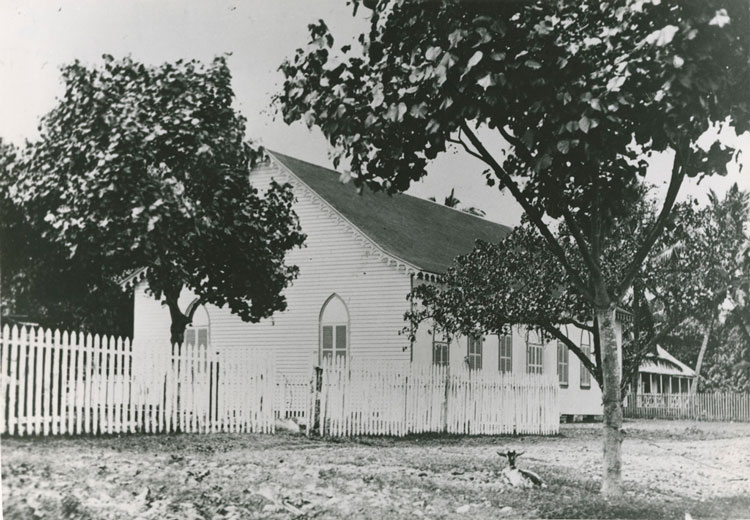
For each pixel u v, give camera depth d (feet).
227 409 64.34
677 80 36.45
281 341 99.60
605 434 45.21
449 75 38.40
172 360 61.00
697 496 48.83
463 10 38.32
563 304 67.31
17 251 70.64
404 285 93.97
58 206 67.77
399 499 41.09
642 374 181.68
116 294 96.84
